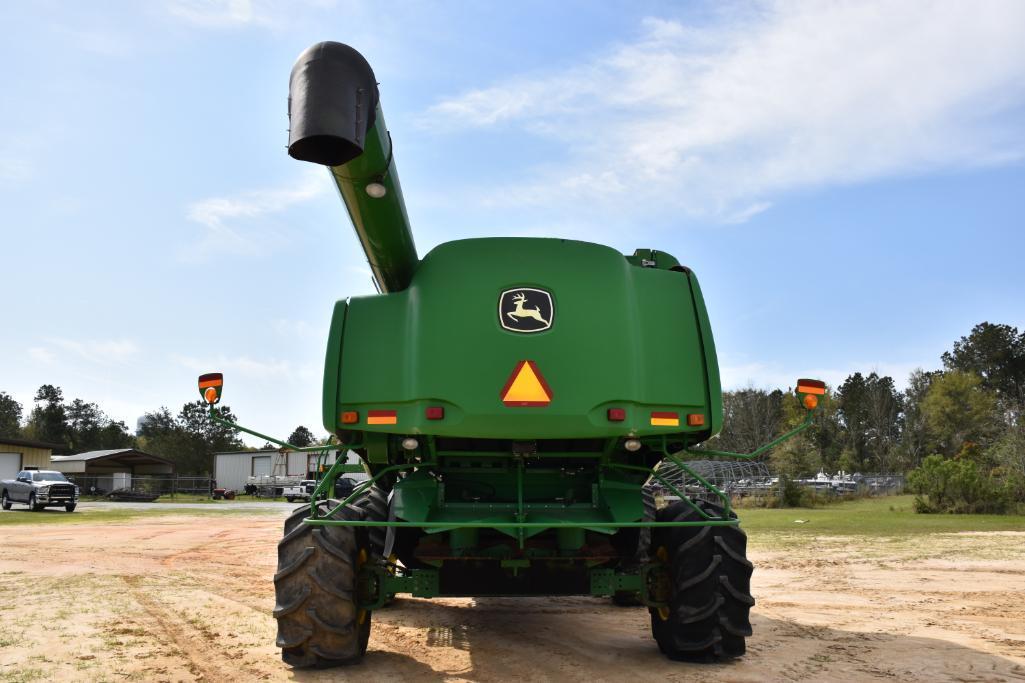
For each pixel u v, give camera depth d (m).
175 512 31.56
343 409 5.27
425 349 5.11
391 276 5.67
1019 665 5.14
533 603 8.34
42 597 8.45
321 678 4.91
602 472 5.65
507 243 5.29
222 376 5.66
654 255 6.19
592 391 5.07
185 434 88.75
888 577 9.85
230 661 5.41
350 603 5.02
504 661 5.43
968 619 6.96
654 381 5.27
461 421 5.01
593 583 5.40
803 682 4.71
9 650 5.76
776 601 8.02
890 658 5.37
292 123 4.16
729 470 31.70
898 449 71.62
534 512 5.48
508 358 5.06
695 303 5.57
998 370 89.38
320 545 5.02
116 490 50.47
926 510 25.61
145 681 4.86
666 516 5.51
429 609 7.93
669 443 5.86
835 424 70.38
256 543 16.02
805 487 32.75
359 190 4.73
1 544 15.74
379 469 6.37
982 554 12.37
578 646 5.97
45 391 122.50
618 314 5.23
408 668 5.21
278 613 4.97
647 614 7.60
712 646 5.11
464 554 5.27
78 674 5.03
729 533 5.22
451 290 5.19
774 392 70.31
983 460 34.19
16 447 48.34
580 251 5.32
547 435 5.07
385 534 5.89
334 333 5.37
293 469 54.47
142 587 9.28
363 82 4.28
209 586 9.41
